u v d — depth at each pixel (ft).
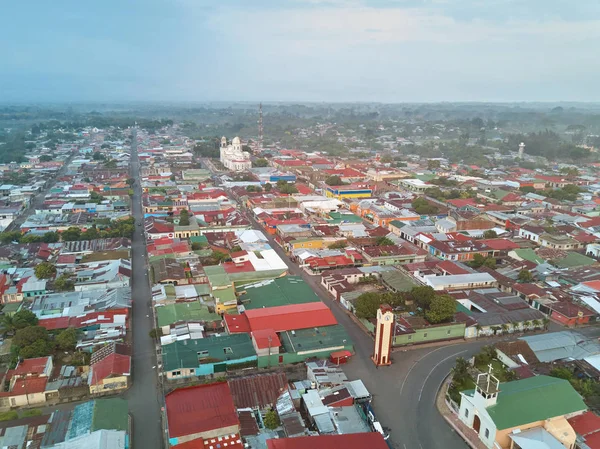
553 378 245.86
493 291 385.70
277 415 227.40
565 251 483.51
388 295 348.18
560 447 205.98
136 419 235.20
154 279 394.52
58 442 200.75
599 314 351.67
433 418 242.58
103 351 280.92
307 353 289.12
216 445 204.85
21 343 278.26
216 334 305.32
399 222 580.71
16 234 504.02
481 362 289.53
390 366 289.74
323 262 441.68
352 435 205.16
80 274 393.50
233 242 496.64
